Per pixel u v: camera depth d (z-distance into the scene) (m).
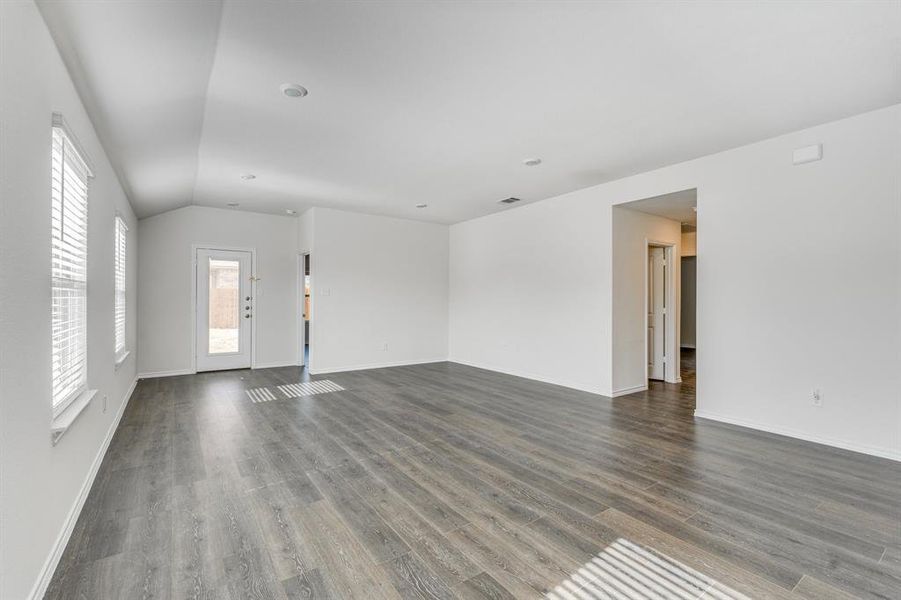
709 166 4.07
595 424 3.92
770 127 3.43
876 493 2.55
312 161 4.23
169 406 4.47
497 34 2.19
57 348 2.12
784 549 1.99
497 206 6.27
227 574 1.80
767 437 3.56
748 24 2.13
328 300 6.52
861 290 3.21
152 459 3.03
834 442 3.33
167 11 1.84
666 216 5.63
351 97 2.88
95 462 2.79
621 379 5.14
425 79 2.65
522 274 6.24
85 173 2.60
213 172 4.59
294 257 7.20
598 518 2.27
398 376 6.23
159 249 6.07
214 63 2.43
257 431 3.67
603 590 1.71
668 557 1.93
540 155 4.06
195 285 6.34
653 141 3.71
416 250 7.47
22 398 1.53
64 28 1.83
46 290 1.82
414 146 3.82
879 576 1.80
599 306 5.13
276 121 3.26
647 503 2.43
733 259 3.91
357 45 2.27
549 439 3.51
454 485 2.65
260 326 6.88
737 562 1.90
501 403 4.67
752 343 3.79
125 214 4.47
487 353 6.93
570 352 5.49
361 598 1.66
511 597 1.67
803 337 3.50
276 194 5.58
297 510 2.33
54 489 1.88
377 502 2.43
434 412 4.30
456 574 1.81
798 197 3.52
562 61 2.46
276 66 2.48
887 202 3.09
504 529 2.16
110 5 1.73
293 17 2.03
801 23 2.12
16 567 1.45
